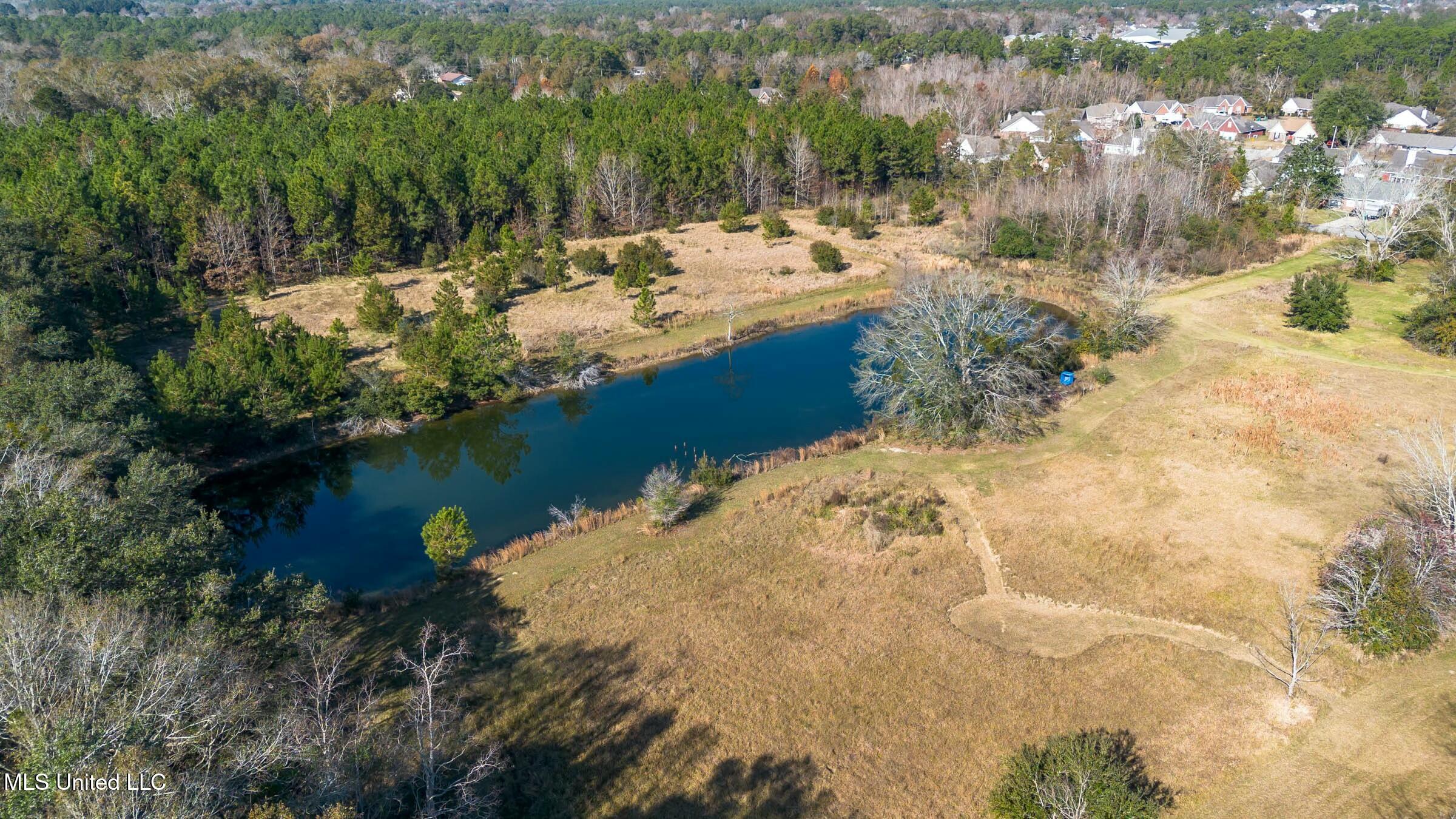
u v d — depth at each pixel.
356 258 84.12
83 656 24.20
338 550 46.16
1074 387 60.34
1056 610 38.78
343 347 66.25
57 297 59.97
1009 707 33.28
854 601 39.44
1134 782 29.55
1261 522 44.00
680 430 58.56
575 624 38.09
